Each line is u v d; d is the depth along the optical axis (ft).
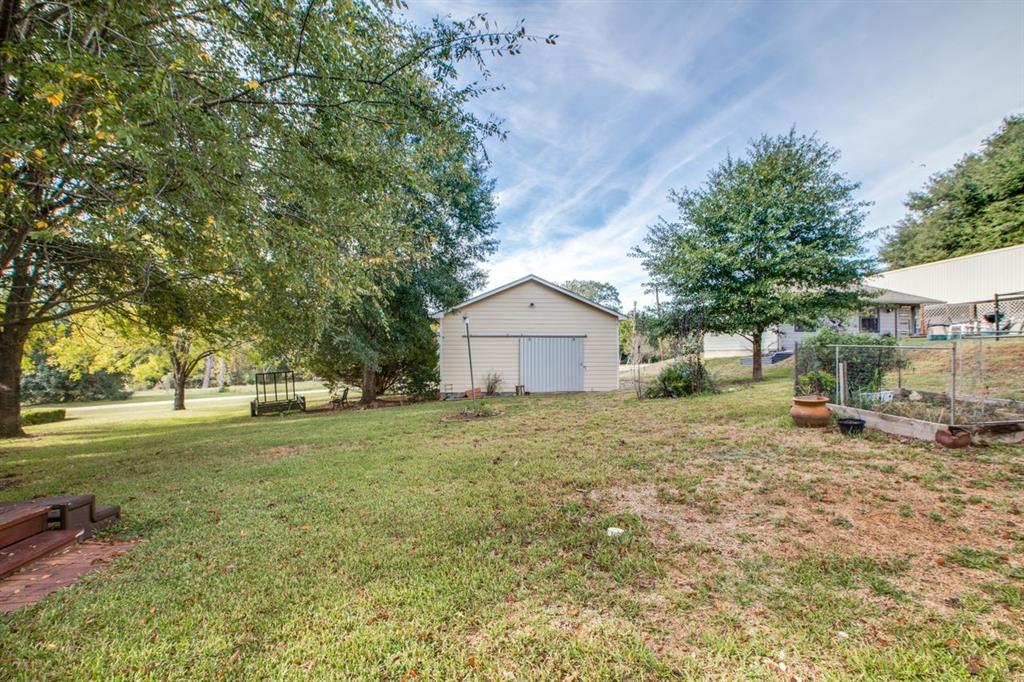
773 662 6.82
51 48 11.79
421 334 51.60
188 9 14.44
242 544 11.79
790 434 21.20
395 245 25.00
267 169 15.98
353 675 6.78
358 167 18.51
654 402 35.81
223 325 37.06
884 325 73.00
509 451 21.29
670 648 7.20
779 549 10.49
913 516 11.98
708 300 43.47
